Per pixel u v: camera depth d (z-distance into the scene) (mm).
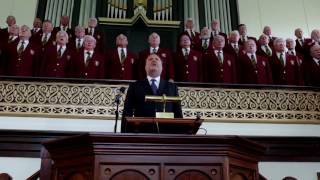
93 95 3857
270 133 3920
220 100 3992
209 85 4020
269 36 5953
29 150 3467
